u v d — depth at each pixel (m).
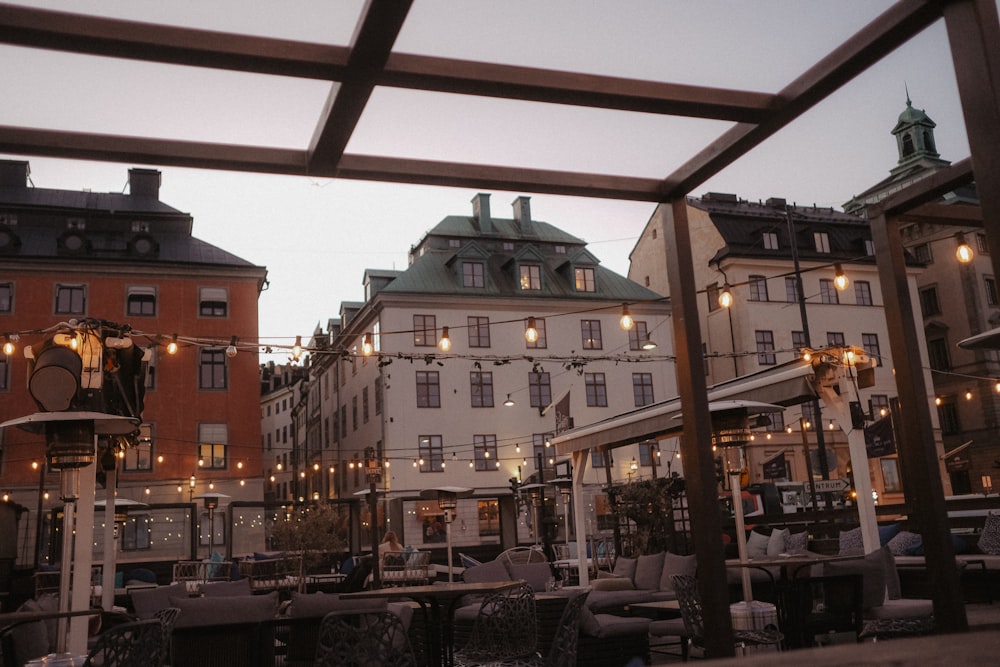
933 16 4.07
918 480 5.41
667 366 40.81
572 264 40.88
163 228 36.59
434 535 35.31
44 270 33.44
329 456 48.47
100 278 33.97
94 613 5.50
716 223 41.69
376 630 5.47
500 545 36.12
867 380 10.61
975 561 11.80
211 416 33.91
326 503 29.67
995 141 3.74
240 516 33.28
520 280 40.06
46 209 35.12
